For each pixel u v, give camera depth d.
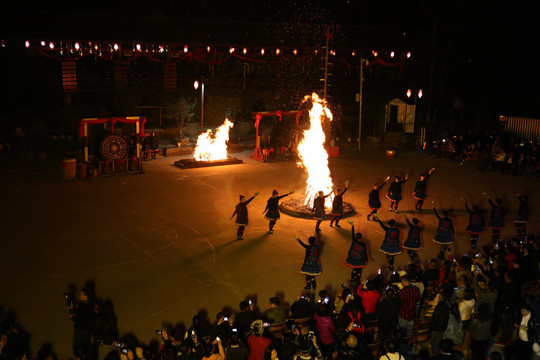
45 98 32.12
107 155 23.38
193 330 8.84
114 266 13.65
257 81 39.75
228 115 36.81
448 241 14.70
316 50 37.56
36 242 15.09
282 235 16.52
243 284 12.88
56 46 33.25
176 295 12.16
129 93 35.06
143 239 15.70
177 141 30.42
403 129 35.38
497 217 16.22
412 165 28.16
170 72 36.50
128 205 19.17
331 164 27.77
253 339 8.49
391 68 41.91
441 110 41.25
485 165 27.11
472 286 10.82
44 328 10.54
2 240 15.13
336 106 37.53
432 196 21.83
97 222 17.09
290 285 12.91
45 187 21.41
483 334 9.73
